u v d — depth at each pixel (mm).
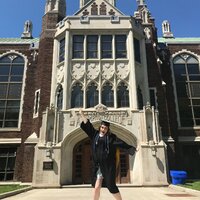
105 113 15898
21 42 22656
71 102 16812
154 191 11680
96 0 21547
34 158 14953
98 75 17375
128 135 15602
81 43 18547
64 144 15430
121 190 12391
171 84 21891
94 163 4293
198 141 19797
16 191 11023
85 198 9305
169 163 16484
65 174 15133
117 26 18734
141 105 17438
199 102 21562
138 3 23844
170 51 23188
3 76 21531
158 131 15430
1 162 18812
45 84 18484
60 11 22172
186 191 11344
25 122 19781
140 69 18344
